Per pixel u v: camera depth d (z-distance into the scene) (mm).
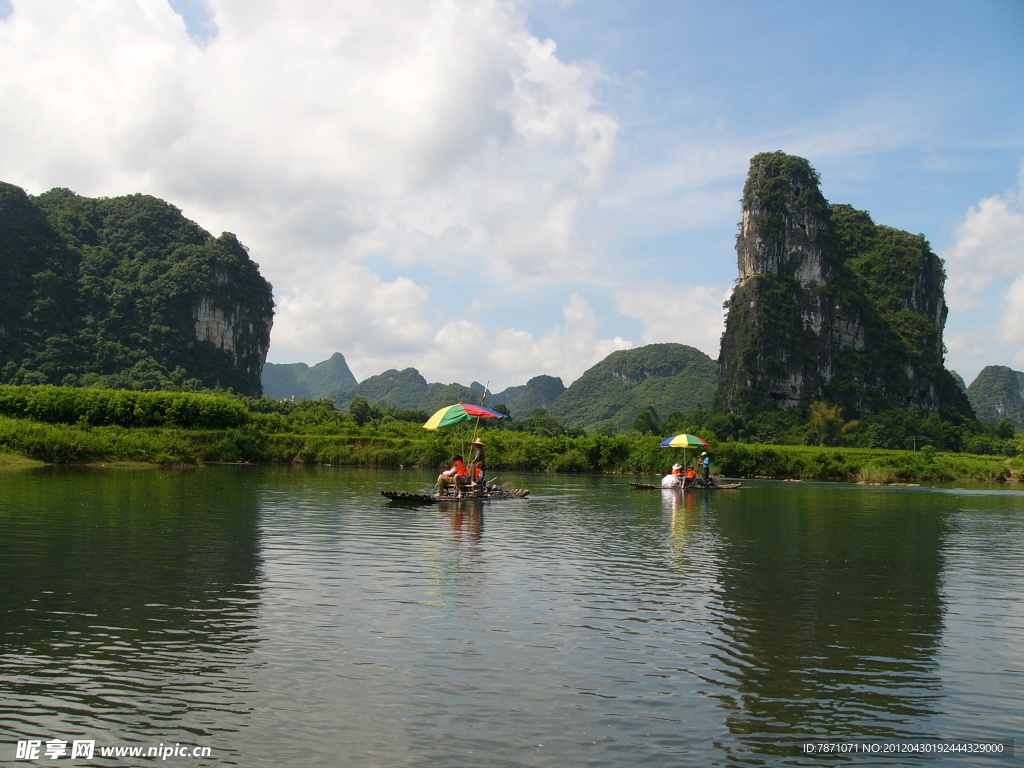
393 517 17672
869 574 11844
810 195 129375
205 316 126750
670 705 6059
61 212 127125
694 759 5156
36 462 32469
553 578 10719
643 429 101250
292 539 13734
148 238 130875
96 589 9289
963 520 21359
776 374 119000
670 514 20312
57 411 41281
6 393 41375
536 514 19516
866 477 48375
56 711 5676
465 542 13945
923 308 145000
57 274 114750
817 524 19047
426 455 45469
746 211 132500
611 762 5066
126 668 6566
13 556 11273
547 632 7922
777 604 9492
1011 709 6156
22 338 106875
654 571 11516
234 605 8711
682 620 8578
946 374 138375
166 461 37062
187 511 17453
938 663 7258
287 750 5121
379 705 5891
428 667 6754
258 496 21953
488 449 48000
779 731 5637
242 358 135125
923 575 11867
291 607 8680
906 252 144750
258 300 139500
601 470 47875
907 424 113000
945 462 52906
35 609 8312
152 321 119125
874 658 7367
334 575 10539
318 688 6203
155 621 7969
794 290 125562
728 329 130750
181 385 110312
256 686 6215
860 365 123938
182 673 6473
